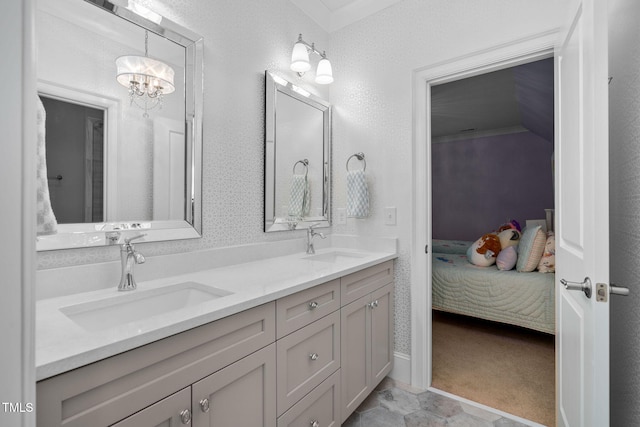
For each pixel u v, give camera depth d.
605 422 0.83
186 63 1.39
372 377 1.73
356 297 1.59
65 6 1.05
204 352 0.86
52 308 0.90
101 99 1.13
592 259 0.87
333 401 1.41
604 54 0.84
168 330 0.76
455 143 5.16
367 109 2.16
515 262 2.71
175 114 1.35
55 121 1.03
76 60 1.08
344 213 2.26
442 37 1.87
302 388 1.22
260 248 1.73
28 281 0.41
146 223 1.25
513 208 4.70
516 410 1.69
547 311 2.34
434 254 3.58
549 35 1.56
